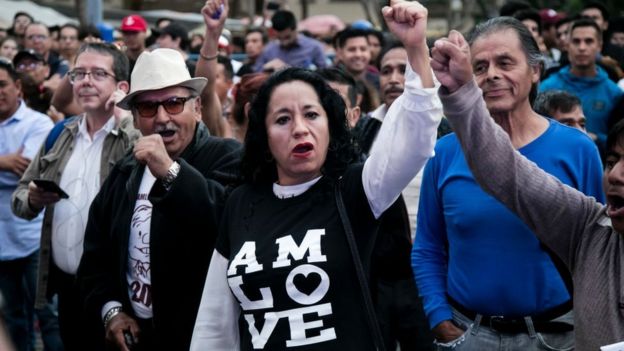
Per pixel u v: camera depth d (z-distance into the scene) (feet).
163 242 14.88
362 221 12.05
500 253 13.35
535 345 13.34
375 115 20.08
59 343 23.59
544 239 11.51
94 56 18.99
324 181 12.25
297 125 12.12
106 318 15.70
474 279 13.58
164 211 14.10
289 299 11.75
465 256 13.70
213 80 18.58
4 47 40.78
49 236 18.93
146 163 14.24
